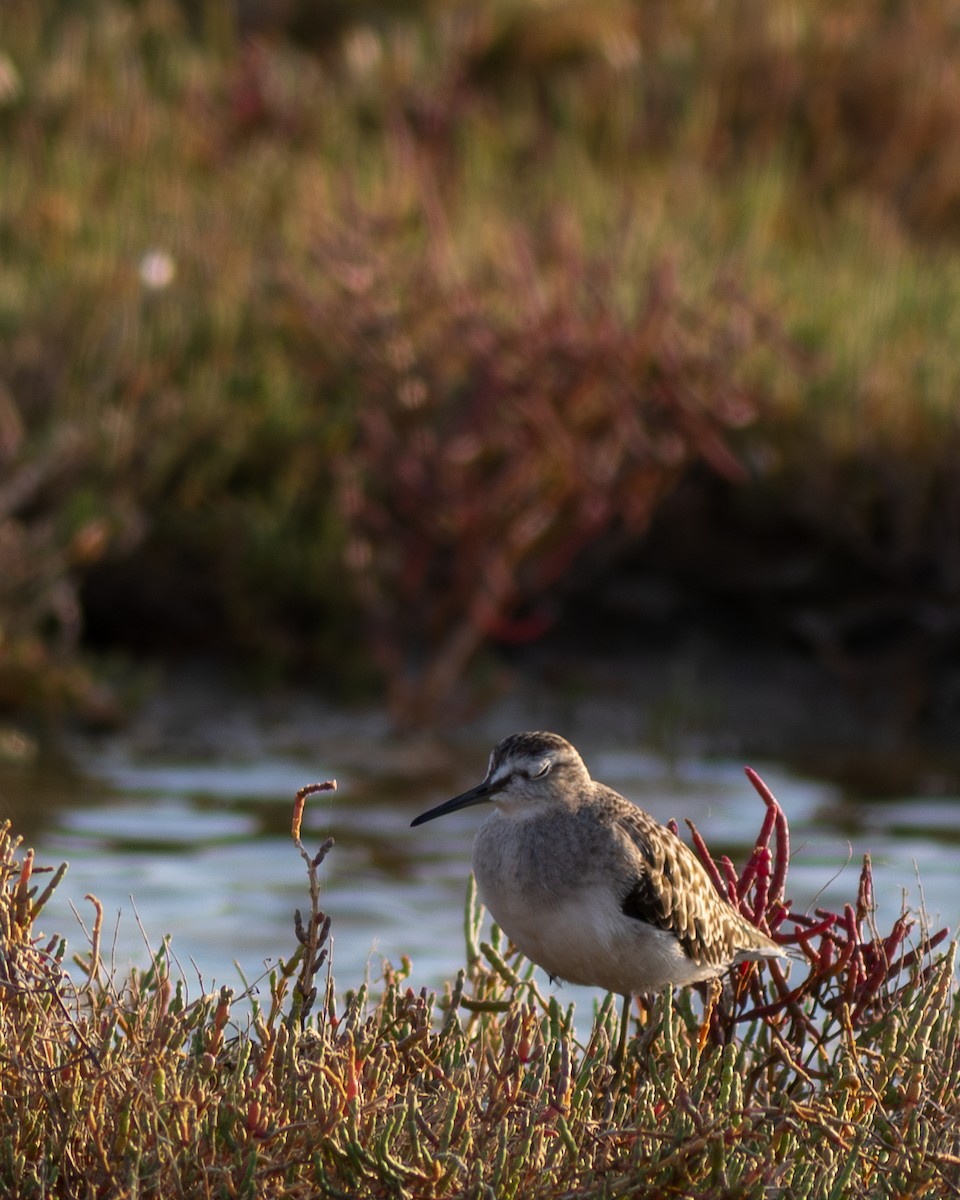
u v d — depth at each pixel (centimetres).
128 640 1427
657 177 1861
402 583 1427
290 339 1515
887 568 1473
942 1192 602
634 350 1383
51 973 643
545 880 688
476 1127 592
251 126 1894
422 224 1673
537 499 1403
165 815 1148
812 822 1177
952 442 1478
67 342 1477
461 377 1440
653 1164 576
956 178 1948
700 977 702
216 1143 575
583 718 1396
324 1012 660
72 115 1880
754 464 1456
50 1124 588
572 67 2080
